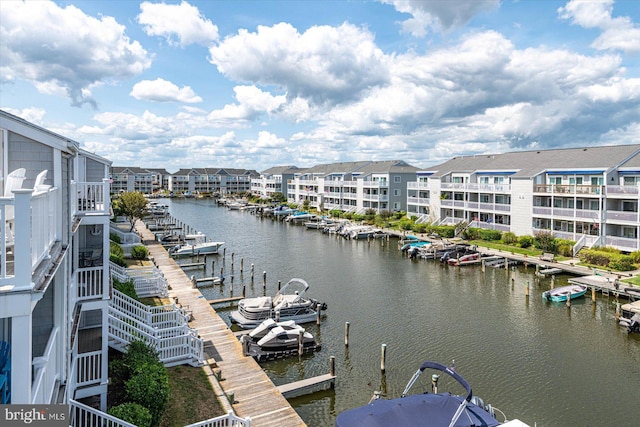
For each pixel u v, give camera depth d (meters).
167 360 18.23
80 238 22.56
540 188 51.19
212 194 170.38
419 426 12.72
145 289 29.02
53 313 11.41
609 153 49.66
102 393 14.20
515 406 18.23
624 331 26.73
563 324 27.88
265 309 27.53
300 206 105.38
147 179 174.38
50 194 9.06
